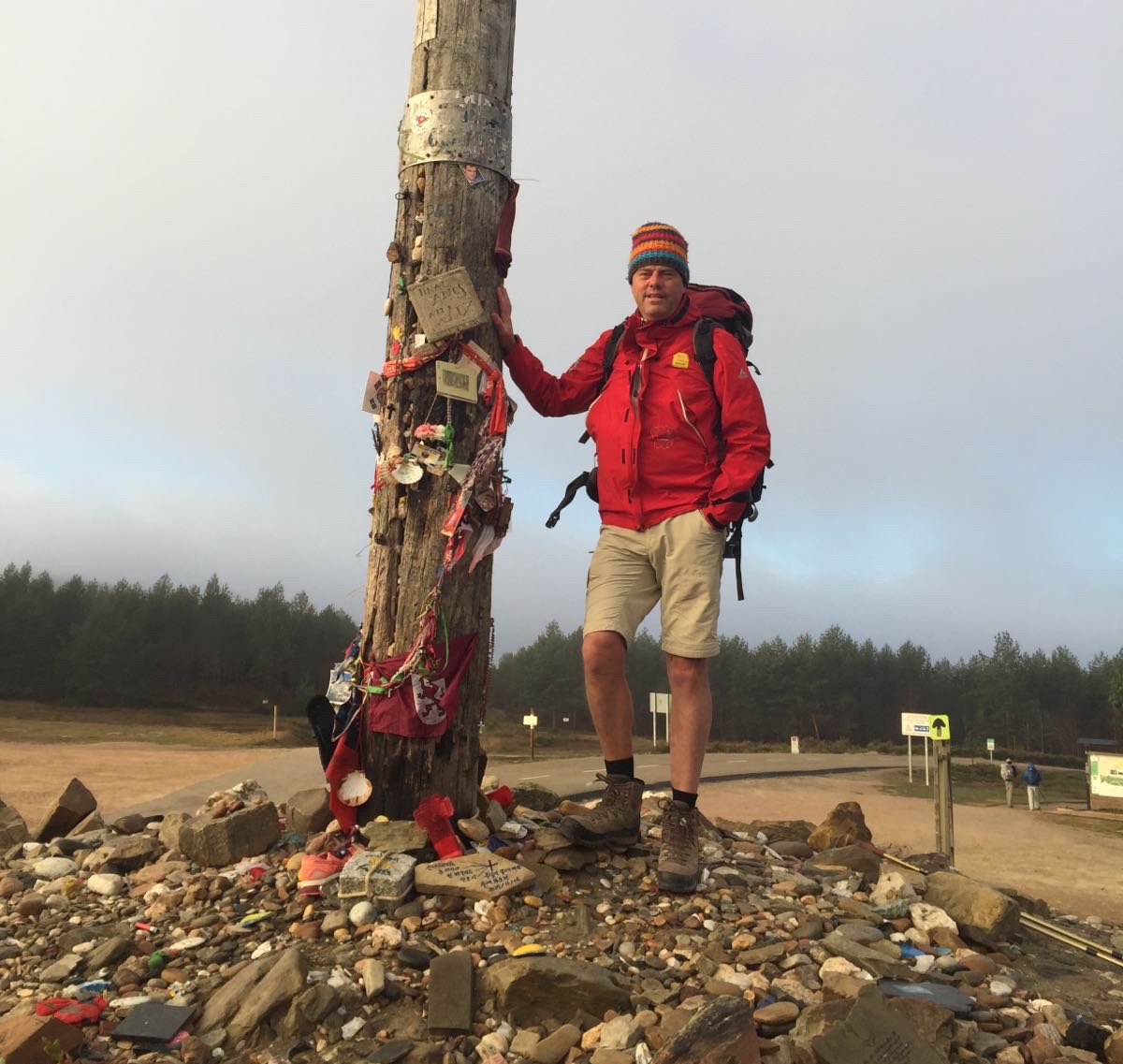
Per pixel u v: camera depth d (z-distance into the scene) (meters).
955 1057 1.94
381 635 3.00
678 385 2.88
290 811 3.28
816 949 2.40
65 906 2.74
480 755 3.14
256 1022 1.96
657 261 2.93
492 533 3.13
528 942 2.34
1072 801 33.78
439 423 3.10
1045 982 2.60
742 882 2.92
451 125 3.23
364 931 2.36
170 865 2.96
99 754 28.61
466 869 2.57
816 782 34.31
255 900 2.64
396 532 3.05
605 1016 2.03
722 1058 1.71
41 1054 1.84
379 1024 2.00
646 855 2.92
